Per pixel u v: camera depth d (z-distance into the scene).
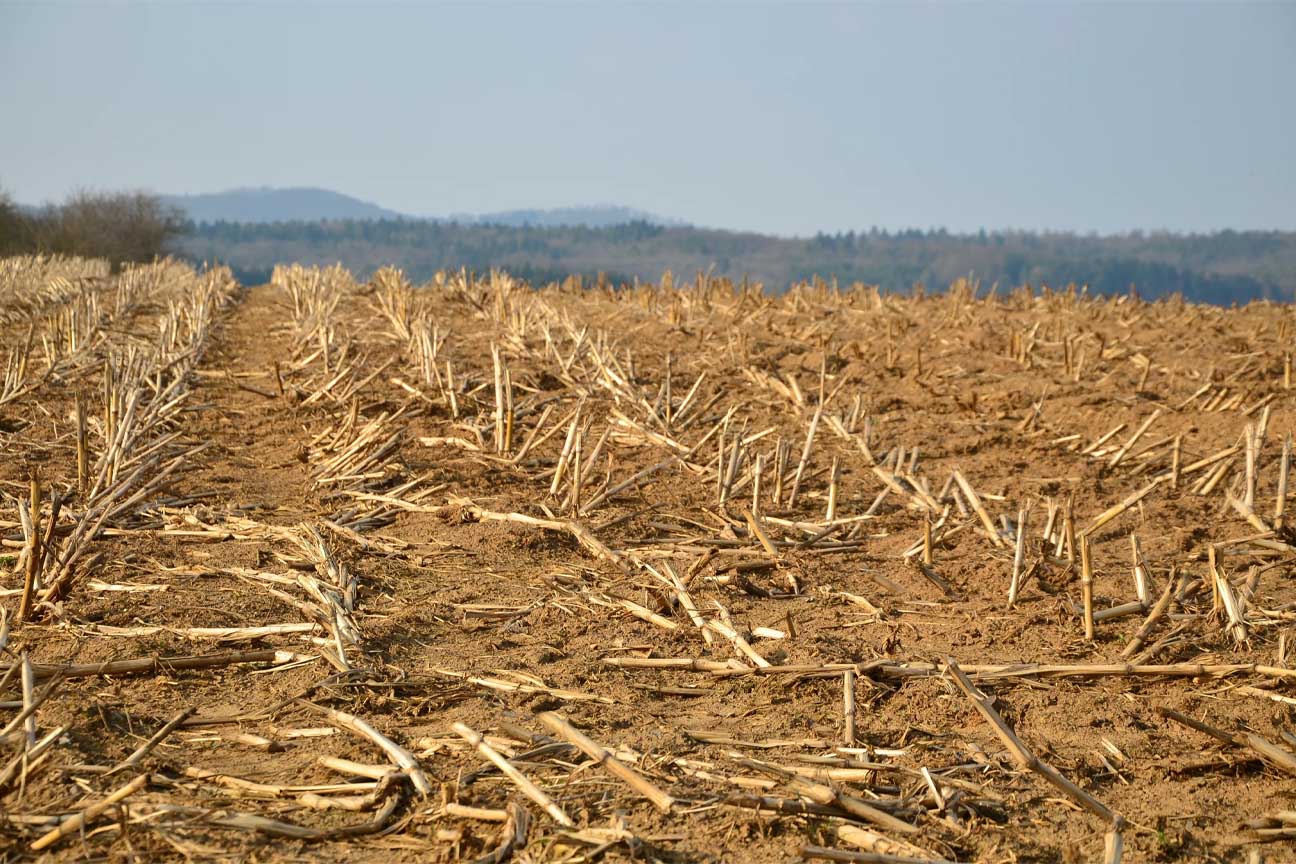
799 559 18.00
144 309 58.62
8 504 19.23
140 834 9.03
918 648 14.20
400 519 19.97
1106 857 8.91
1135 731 11.79
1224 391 30.38
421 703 12.07
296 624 13.94
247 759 10.66
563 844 9.04
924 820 9.77
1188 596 15.86
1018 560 15.98
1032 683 12.83
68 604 14.34
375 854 8.98
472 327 47.97
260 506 20.44
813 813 9.69
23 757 9.78
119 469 21.06
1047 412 31.00
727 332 45.38
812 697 12.49
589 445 26.08
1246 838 9.62
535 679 12.66
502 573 17.06
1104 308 56.41
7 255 137.25
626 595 16.03
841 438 27.25
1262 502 21.48
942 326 48.47
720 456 21.62
